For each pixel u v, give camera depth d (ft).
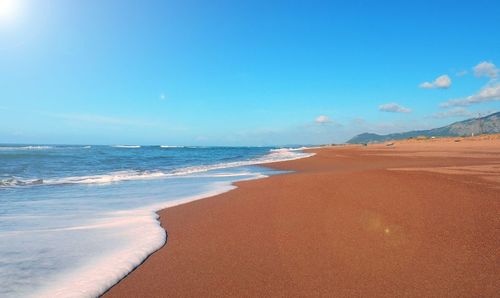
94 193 40.68
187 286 14.24
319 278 14.78
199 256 17.88
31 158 102.68
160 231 22.35
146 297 13.26
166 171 73.77
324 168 79.56
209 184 49.26
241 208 30.30
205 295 13.39
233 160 126.00
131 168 80.28
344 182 42.22
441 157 104.01
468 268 15.44
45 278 14.73
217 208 30.66
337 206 29.07
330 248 18.66
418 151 153.69
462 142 260.83
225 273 15.55
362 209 27.37
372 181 41.60
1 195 38.83
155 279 14.96
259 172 72.08
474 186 35.91
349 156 132.05
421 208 26.66
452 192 32.60
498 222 22.41
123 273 15.42
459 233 20.43
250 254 18.03
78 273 15.30
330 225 23.32
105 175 62.75
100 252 18.20
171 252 18.56
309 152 205.05
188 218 26.81
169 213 28.84
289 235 21.36
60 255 17.69
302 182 45.24
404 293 13.21
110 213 28.73
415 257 16.93
